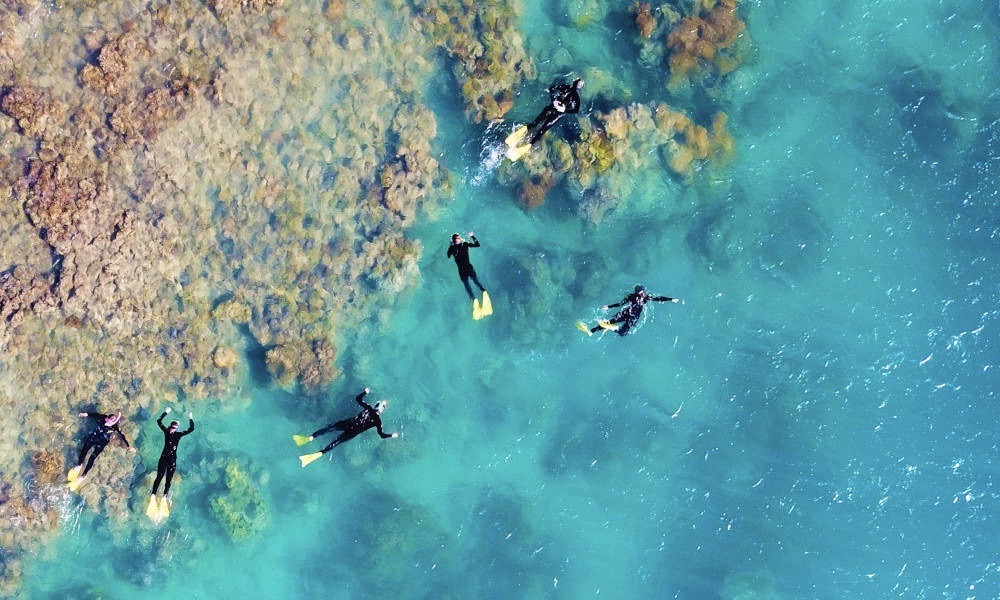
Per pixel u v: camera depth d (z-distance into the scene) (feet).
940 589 70.54
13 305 64.90
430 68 71.20
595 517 72.49
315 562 71.67
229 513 68.39
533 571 71.36
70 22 65.41
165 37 66.23
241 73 67.26
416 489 72.08
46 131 64.95
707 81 72.69
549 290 71.97
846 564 70.90
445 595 70.28
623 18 73.00
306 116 69.26
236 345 70.64
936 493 71.15
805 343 73.00
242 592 71.92
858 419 72.18
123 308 66.90
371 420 63.00
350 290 70.64
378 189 70.28
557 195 72.02
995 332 72.18
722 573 70.79
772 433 72.28
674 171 71.67
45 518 67.36
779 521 71.41
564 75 71.97
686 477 72.59
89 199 65.46
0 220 64.95
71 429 67.87
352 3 69.26
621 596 71.67
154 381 68.85
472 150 72.02
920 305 72.90
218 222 68.85
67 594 68.90
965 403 71.87
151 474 68.33
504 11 71.26
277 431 71.92
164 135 66.33
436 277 72.90
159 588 69.97
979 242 72.95
